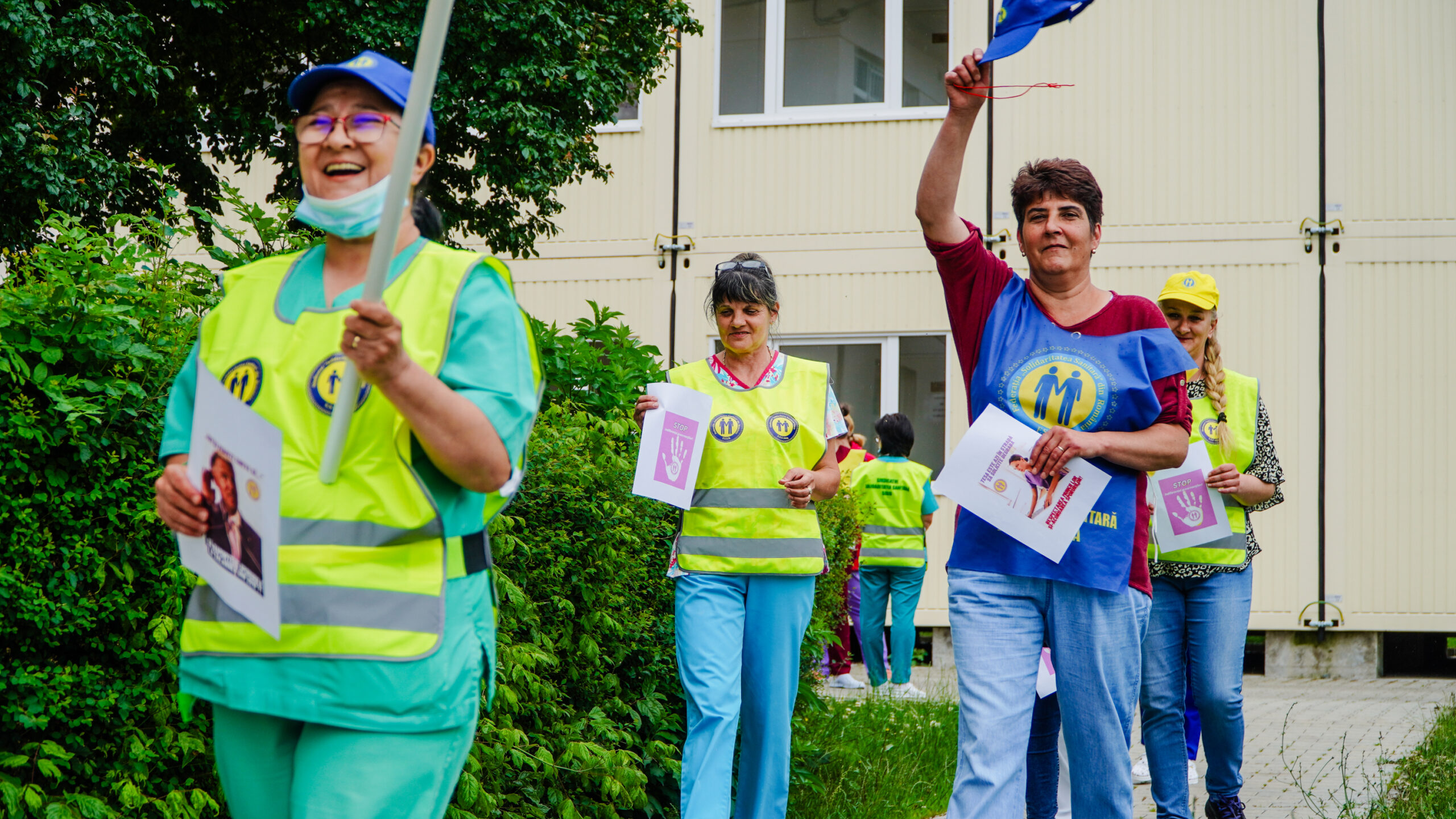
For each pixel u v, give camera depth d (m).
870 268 13.16
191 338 3.28
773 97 13.48
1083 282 3.81
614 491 4.85
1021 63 12.92
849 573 7.80
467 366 2.35
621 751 4.51
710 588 4.82
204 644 2.34
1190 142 12.60
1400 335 12.18
